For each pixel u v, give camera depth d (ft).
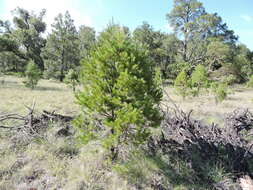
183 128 21.57
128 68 14.87
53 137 20.12
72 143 19.56
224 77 109.40
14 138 19.65
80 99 15.15
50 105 36.47
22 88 62.13
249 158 16.29
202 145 17.88
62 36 119.34
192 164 16.17
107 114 15.74
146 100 15.06
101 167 15.74
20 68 100.63
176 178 15.16
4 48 97.14
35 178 14.15
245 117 27.37
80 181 13.73
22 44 144.77
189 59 131.54
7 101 37.86
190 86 54.29
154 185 14.08
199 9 131.23
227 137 19.08
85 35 140.05
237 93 87.40
